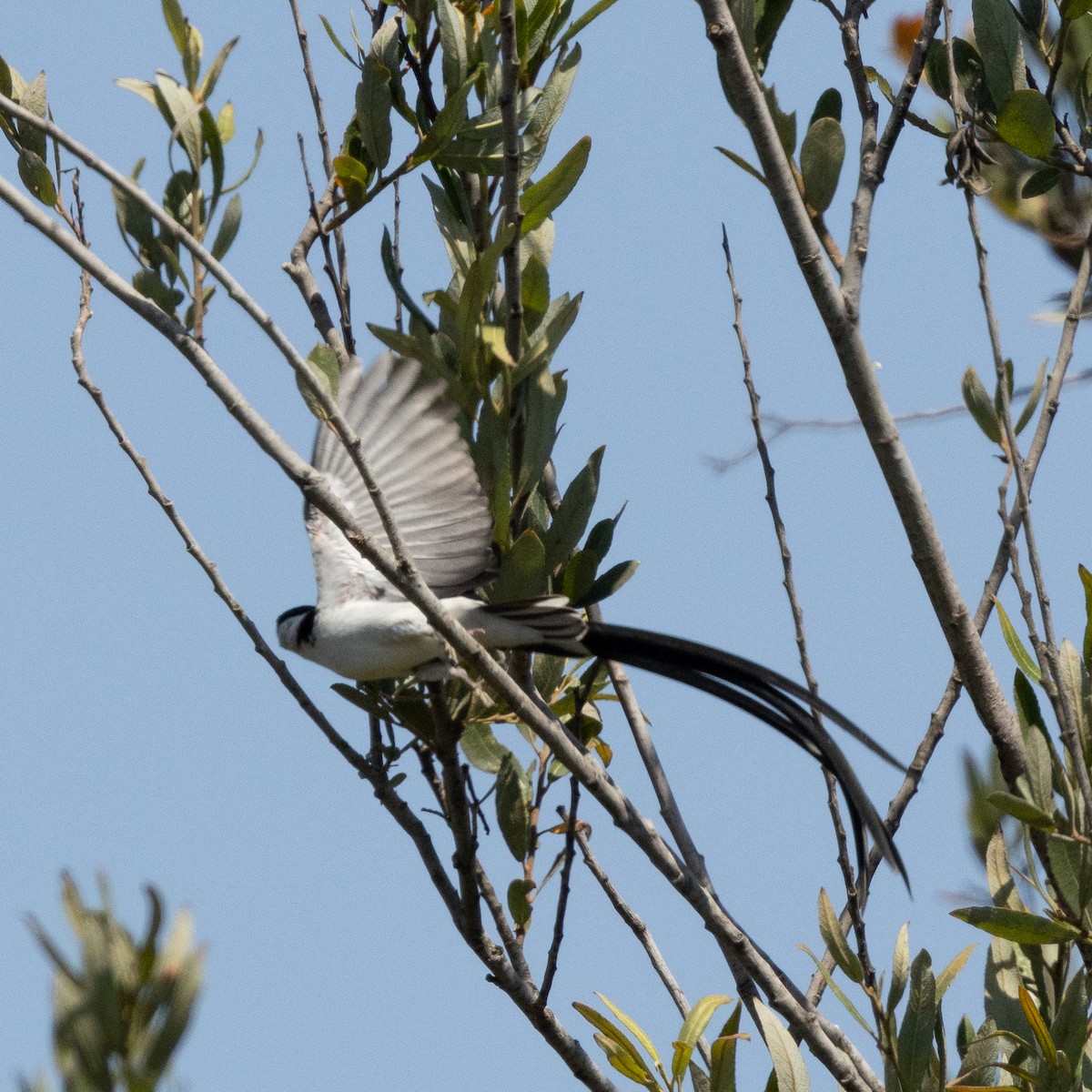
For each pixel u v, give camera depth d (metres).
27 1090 2.95
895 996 6.83
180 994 3.03
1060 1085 6.65
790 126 7.71
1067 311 8.12
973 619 7.87
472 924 7.30
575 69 7.97
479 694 7.78
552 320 7.68
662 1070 7.03
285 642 7.93
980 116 8.54
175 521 7.59
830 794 7.21
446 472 7.89
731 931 7.01
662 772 8.14
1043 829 6.74
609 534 7.84
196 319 7.34
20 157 7.68
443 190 8.22
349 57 8.44
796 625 7.40
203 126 7.59
